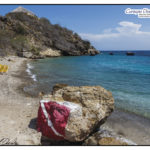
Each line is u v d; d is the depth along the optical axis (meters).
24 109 9.04
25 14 82.06
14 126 6.67
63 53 75.31
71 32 91.44
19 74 20.66
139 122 8.41
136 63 48.09
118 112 9.73
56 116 5.75
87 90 7.03
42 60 46.56
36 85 15.52
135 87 16.34
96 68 32.88
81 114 6.01
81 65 37.66
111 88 15.77
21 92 12.77
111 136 6.40
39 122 6.20
